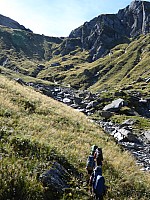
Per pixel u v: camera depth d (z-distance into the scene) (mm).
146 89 157250
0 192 12836
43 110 30125
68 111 35875
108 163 20875
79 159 19391
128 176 20375
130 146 34688
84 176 17406
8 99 28922
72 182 16016
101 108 65812
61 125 27156
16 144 17391
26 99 31750
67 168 17531
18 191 13414
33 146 17688
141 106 72125
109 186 17922
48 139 21000
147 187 20062
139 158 29859
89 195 15367
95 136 28406
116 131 40250
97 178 14789
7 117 23000
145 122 54625
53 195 14312
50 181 14891
